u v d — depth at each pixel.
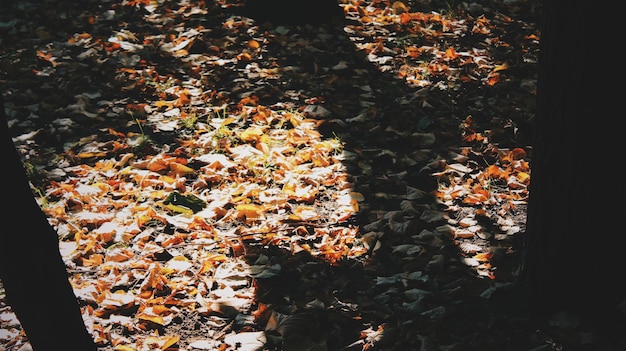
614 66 3.54
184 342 4.00
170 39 7.66
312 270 4.52
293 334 4.00
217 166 5.57
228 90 6.73
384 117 6.25
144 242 4.79
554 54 3.67
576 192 3.79
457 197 5.25
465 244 4.76
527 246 4.08
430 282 4.41
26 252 2.56
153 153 5.79
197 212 5.10
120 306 4.20
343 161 5.66
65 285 2.69
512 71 7.02
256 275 4.48
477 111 6.33
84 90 6.75
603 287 3.98
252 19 8.05
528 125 6.13
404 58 7.28
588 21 3.50
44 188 5.36
